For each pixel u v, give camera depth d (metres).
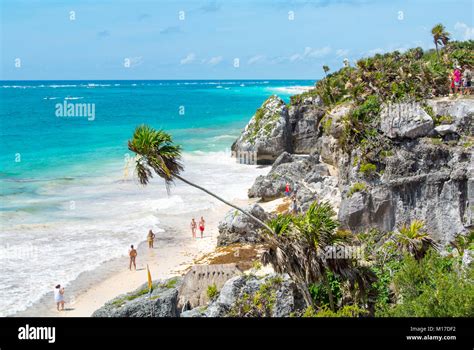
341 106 40.62
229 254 35.09
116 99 186.75
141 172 18.94
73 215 46.22
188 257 37.00
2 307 28.58
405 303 18.45
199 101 178.62
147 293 21.62
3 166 67.06
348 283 21.50
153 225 43.97
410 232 23.66
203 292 25.41
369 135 31.36
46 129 103.38
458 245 25.84
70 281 32.56
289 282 20.61
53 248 38.06
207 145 84.38
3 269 33.91
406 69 36.38
